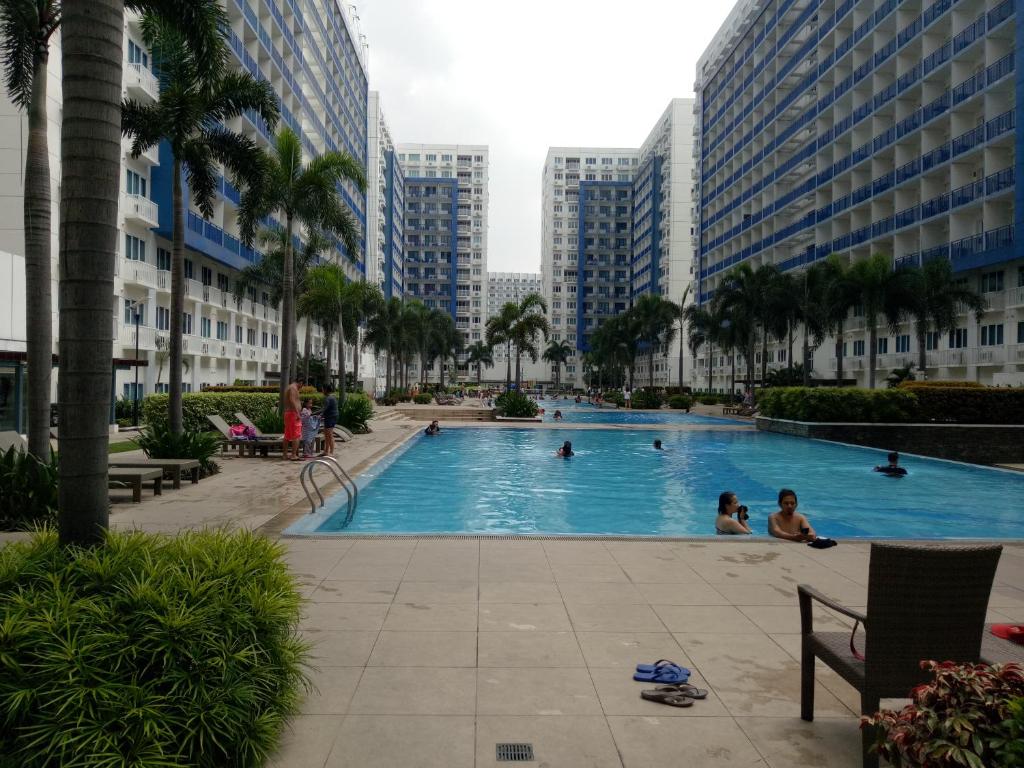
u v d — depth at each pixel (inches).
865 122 2069.4
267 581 142.0
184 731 106.4
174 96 575.5
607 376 4382.4
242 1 1603.1
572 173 5644.7
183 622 114.3
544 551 275.9
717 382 3356.3
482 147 5433.1
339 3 2834.6
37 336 376.5
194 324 1464.1
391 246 4439.0
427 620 193.2
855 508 512.4
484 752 122.8
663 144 4429.1
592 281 5364.2
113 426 904.9
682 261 4119.1
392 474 629.3
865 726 116.6
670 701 142.7
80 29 151.3
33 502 327.6
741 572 248.5
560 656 168.6
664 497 554.3
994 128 1489.9
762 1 2795.3
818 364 2246.6
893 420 1035.3
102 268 152.8
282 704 127.0
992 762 72.6
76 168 150.6
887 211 2001.7
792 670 162.7
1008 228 1434.5
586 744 126.6
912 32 1844.2
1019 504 531.2
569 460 792.3
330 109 2662.4
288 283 837.8
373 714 136.8
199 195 657.6
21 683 102.0
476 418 1455.5
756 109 2915.8
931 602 115.6
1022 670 80.8
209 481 492.4
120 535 153.9
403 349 2699.3
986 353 1489.9
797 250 2694.4
